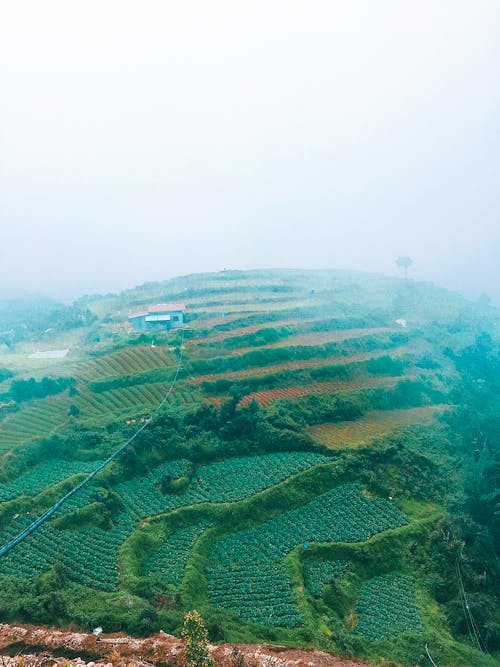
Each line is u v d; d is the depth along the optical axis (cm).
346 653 6006
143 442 9406
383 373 14000
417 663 6206
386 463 10031
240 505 8350
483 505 9512
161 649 4753
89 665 4338
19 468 8631
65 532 7356
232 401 10300
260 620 6372
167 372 12050
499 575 8044
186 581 6756
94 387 11456
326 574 7450
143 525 7850
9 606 5316
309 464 9500
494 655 6719
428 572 7900
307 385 12362
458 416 12281
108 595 6241
